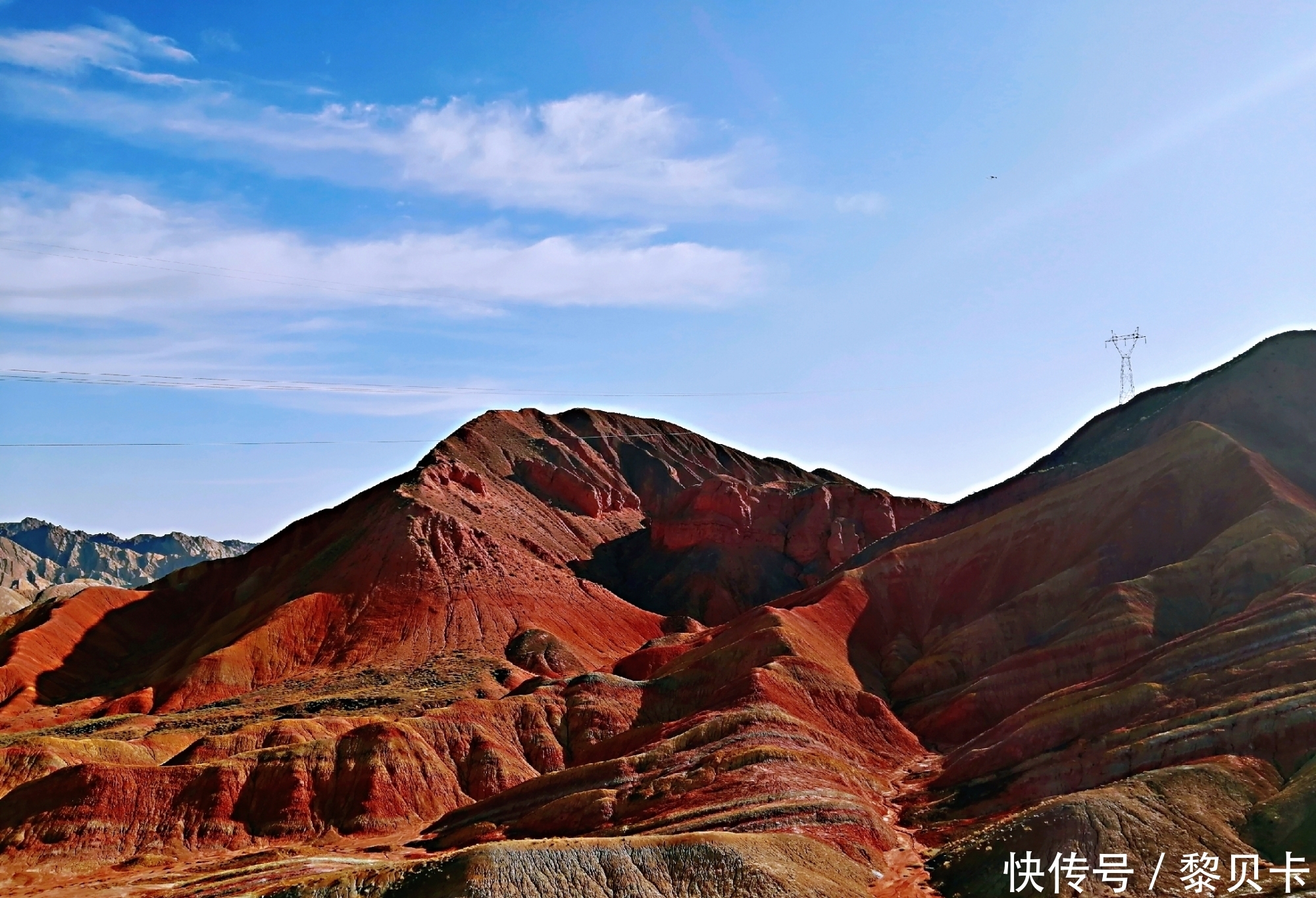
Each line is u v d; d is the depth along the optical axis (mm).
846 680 105625
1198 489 109250
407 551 162125
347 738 98438
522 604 159750
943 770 84750
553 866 57500
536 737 105500
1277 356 123625
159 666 160875
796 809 70938
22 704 146500
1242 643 77812
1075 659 94562
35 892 79250
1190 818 61688
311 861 77938
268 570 182500
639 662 129125
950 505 146125
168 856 85500
